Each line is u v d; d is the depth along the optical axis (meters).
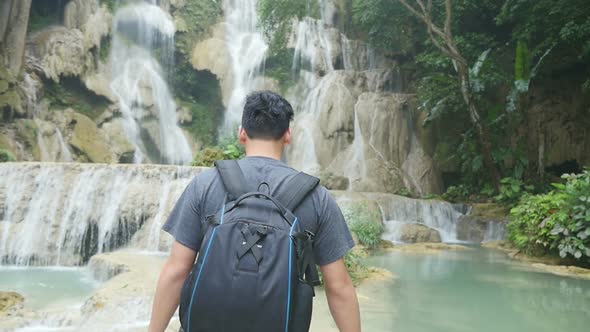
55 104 17.39
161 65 21.02
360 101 19.39
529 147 17.33
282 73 21.42
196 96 21.67
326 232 1.62
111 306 5.06
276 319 1.37
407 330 4.62
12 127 15.48
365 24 20.42
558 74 17.69
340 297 1.65
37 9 18.48
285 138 1.83
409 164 19.00
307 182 1.65
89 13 18.94
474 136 16.61
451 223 13.69
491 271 8.05
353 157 18.48
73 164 10.12
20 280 7.54
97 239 9.85
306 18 22.12
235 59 21.14
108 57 19.34
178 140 20.17
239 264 1.41
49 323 5.02
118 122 18.31
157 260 7.84
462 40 17.39
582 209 8.48
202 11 22.72
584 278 7.50
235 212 1.53
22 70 16.56
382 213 12.80
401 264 8.66
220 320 1.38
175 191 10.51
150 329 1.63
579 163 16.72
